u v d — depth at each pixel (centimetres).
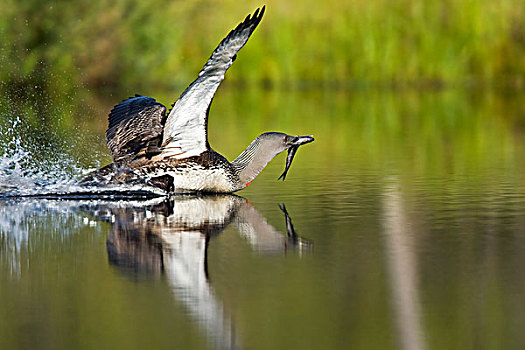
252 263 891
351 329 704
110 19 3322
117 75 3266
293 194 1291
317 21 3428
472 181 1373
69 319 728
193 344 673
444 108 2627
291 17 3438
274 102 2848
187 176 1293
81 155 1578
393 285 810
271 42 3431
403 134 2053
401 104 2750
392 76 3366
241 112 2555
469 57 3334
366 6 3400
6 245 971
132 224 1081
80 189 1304
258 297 780
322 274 849
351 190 1308
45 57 3125
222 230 1046
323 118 2384
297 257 914
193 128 1264
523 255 909
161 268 875
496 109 2591
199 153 1284
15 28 3105
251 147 1317
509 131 2084
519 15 3331
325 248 950
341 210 1158
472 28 3331
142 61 3325
